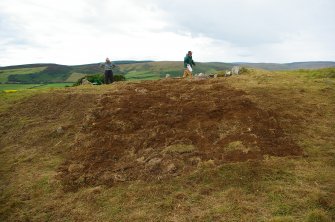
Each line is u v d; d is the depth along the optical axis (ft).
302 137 35.81
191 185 28.17
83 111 48.52
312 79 56.44
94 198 27.81
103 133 39.83
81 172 32.53
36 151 39.68
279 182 27.37
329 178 27.55
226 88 50.06
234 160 31.07
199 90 49.55
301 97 46.01
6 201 28.89
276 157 31.40
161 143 35.94
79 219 25.31
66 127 44.32
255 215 23.32
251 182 27.66
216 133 36.45
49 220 25.67
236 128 37.06
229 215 23.59
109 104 47.42
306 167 29.71
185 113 41.50
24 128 46.44
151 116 41.78
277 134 35.96
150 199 26.84
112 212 25.63
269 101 44.24
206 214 23.91
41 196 29.30
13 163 36.96
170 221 23.63
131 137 37.76
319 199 24.44
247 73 65.36
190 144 34.96
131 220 24.30
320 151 32.76
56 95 56.34
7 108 53.72
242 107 41.52
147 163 32.19
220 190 27.12
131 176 30.63
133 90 52.90
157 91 50.60
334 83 53.16
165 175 29.94
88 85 64.59
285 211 23.54
